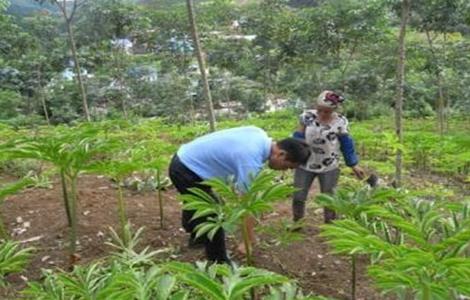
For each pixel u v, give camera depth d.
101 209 6.63
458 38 21.58
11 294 4.71
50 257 5.37
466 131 19.53
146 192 7.51
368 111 26.20
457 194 8.91
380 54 25.97
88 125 6.93
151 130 11.03
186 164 4.84
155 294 2.77
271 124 17.00
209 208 3.74
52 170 7.46
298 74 29.12
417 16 19.59
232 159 4.61
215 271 2.64
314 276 5.02
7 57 27.25
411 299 3.16
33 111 27.48
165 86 28.78
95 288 3.07
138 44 30.59
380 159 11.53
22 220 6.32
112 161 5.09
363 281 4.91
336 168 6.01
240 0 37.53
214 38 30.61
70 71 31.55
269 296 2.88
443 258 2.66
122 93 28.08
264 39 28.98
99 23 26.98
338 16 26.03
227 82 28.98
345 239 2.83
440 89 19.88
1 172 8.75
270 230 4.68
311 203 7.06
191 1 7.18
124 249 4.71
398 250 2.69
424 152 11.30
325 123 5.85
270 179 3.66
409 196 3.99
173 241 5.71
